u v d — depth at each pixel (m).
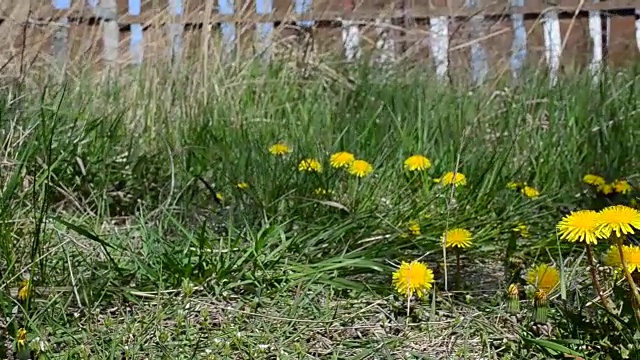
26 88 3.33
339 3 4.62
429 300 2.76
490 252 2.97
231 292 2.79
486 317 2.71
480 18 4.52
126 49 4.00
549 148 3.46
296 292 2.78
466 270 2.90
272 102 3.83
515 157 3.49
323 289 2.80
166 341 2.63
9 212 2.84
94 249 2.84
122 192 3.18
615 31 5.32
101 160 3.22
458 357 2.61
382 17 4.43
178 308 2.71
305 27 4.13
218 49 3.87
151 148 3.46
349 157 3.10
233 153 3.36
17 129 3.11
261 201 3.06
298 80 3.98
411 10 4.66
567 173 3.40
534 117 3.74
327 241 2.93
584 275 2.84
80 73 3.68
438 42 4.49
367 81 3.95
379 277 2.85
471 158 3.35
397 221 3.03
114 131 3.33
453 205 3.06
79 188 3.16
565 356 2.57
